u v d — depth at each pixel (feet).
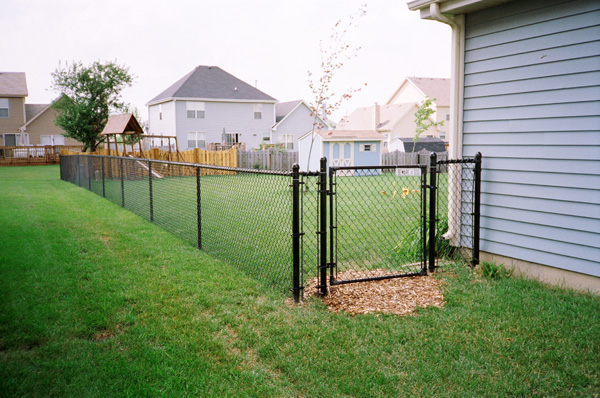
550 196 13.53
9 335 10.01
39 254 17.04
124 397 7.63
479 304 11.96
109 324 10.64
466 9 15.30
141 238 20.48
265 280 14.19
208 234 21.48
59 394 7.69
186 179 48.26
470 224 16.15
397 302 12.25
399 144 109.50
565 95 12.94
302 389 7.99
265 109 108.78
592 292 12.55
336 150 73.31
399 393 7.82
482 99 15.62
